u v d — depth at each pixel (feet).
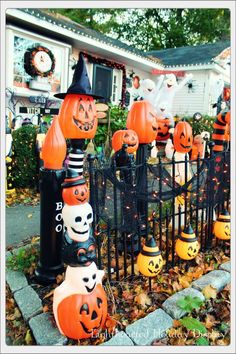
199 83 52.24
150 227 13.10
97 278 7.40
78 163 9.56
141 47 75.00
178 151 13.23
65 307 7.16
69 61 32.89
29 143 20.08
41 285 9.62
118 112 26.91
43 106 30.50
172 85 24.41
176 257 11.28
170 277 10.16
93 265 7.32
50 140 9.02
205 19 74.23
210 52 56.80
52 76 31.27
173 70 52.95
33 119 29.27
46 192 9.21
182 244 10.09
